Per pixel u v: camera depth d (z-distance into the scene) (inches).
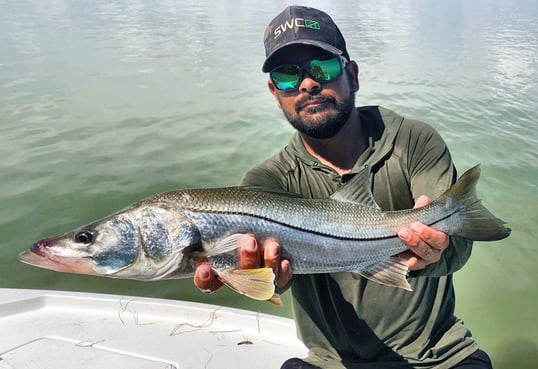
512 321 50.6
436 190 30.2
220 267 25.5
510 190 79.0
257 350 36.8
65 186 76.9
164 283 56.0
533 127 108.9
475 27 283.7
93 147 93.3
